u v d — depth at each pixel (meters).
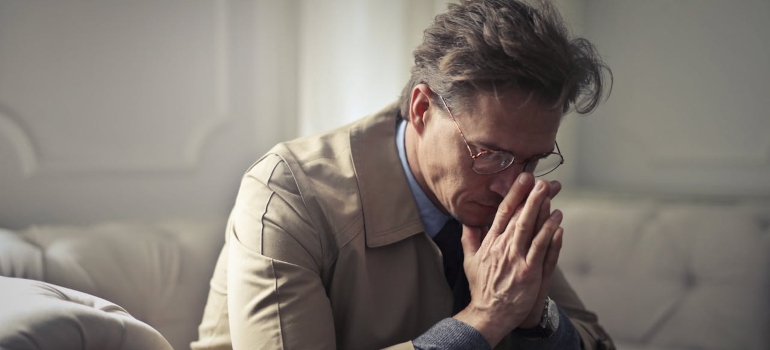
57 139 1.31
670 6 2.13
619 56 2.24
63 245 1.11
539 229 0.87
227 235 1.06
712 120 2.08
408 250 0.97
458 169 0.86
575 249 1.76
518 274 0.86
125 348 0.72
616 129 2.26
